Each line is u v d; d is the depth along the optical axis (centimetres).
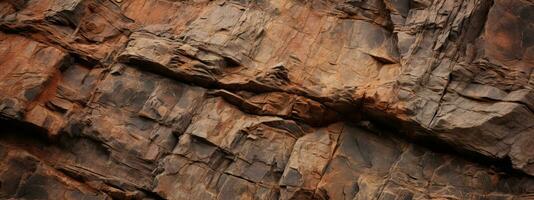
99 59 1736
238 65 1716
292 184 1562
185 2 1881
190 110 1681
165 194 1569
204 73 1694
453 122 1549
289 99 1683
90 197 1573
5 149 1569
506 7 1686
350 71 1709
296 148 1622
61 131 1606
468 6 1688
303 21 1809
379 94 1602
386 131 1673
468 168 1583
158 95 1694
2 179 1531
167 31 1800
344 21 1812
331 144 1650
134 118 1669
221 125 1656
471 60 1636
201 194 1573
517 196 1518
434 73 1622
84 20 1777
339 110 1672
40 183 1558
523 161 1523
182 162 1605
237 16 1791
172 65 1702
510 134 1546
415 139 1631
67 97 1662
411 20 1723
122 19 1839
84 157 1627
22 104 1573
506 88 1584
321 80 1692
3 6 1772
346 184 1584
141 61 1711
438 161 1605
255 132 1647
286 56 1736
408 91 1595
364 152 1641
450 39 1667
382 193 1541
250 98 1697
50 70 1653
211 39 1733
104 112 1666
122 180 1599
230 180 1595
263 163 1614
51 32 1722
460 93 1595
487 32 1656
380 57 1719
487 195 1538
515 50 1648
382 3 1819
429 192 1551
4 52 1666
